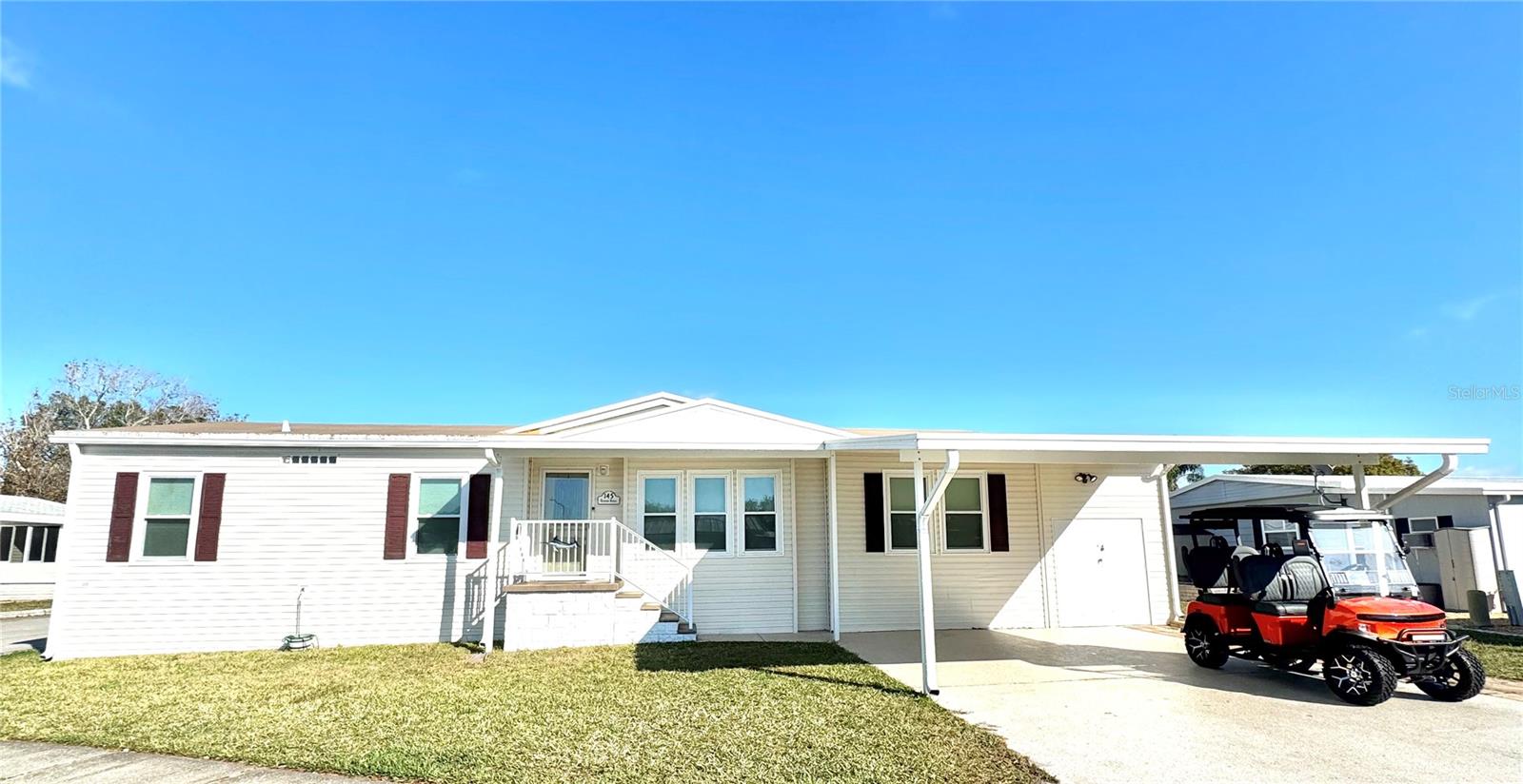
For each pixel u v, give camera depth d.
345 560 11.50
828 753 5.46
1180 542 19.58
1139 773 5.03
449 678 8.39
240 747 5.71
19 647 12.36
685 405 12.52
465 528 11.80
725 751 5.52
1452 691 6.96
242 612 11.20
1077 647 10.70
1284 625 7.59
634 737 5.88
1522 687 7.57
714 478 12.68
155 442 11.31
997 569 13.15
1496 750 5.47
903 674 8.63
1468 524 16.06
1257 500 17.16
